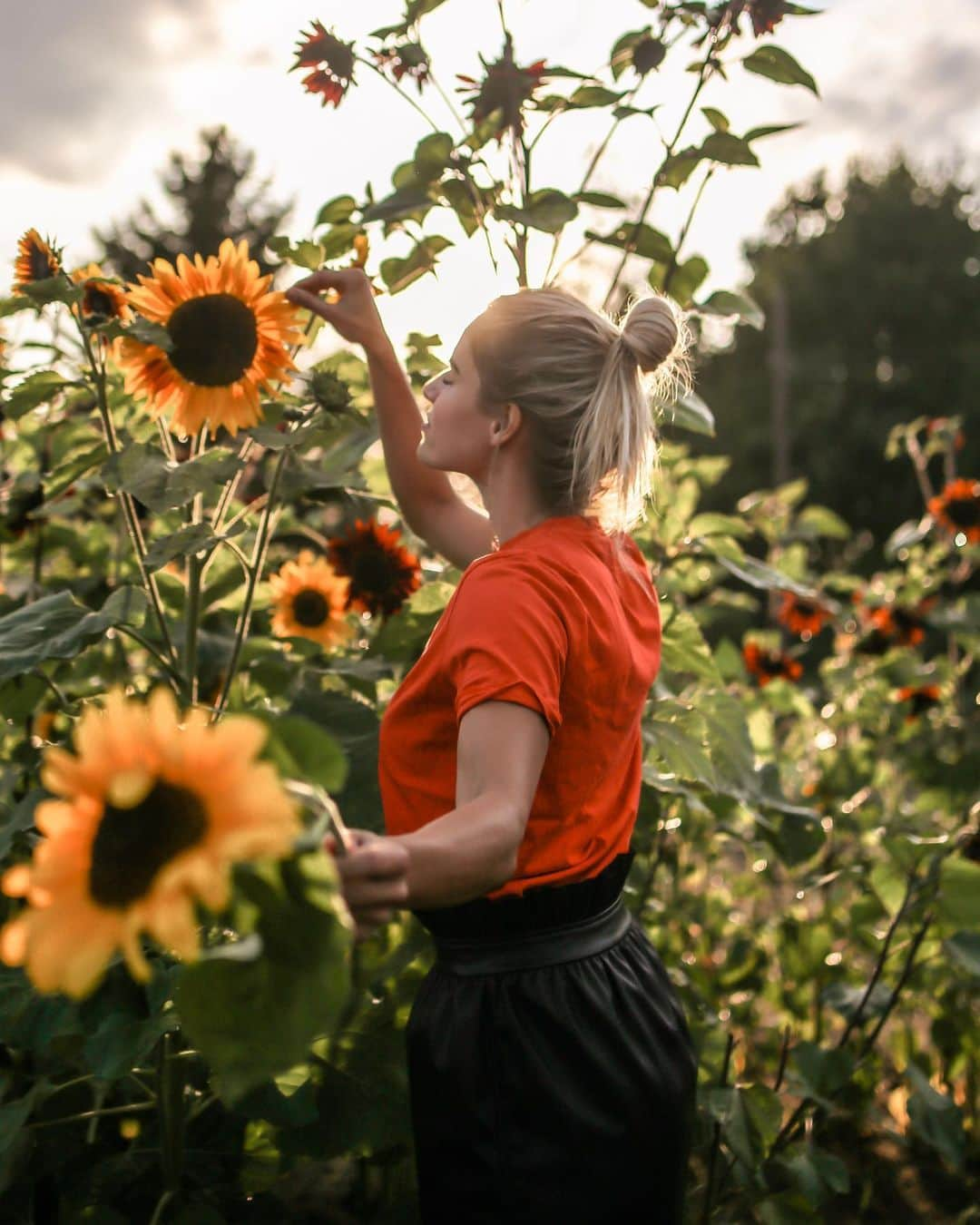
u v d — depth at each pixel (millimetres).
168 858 681
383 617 2391
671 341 1561
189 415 1726
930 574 4770
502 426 1502
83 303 1885
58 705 2316
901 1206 2709
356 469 2451
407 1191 2035
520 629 1199
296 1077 1689
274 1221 1938
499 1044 1310
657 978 1473
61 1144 1852
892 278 31906
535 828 1317
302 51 1998
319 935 726
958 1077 3033
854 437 29172
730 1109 2076
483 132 2010
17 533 2623
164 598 2367
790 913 3303
